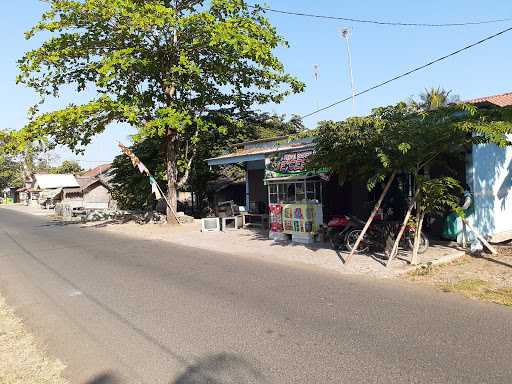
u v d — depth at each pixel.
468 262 9.63
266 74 21.09
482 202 11.66
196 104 22.41
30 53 20.14
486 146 11.79
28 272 10.86
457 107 8.41
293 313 6.47
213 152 26.11
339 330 5.66
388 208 13.05
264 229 18.03
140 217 26.72
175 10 20.31
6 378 4.66
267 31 19.81
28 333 6.16
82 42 20.00
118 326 6.27
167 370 4.71
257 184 20.69
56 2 19.36
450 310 6.36
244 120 26.58
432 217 12.33
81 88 22.31
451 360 4.61
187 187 27.88
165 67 21.08
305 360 4.77
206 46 19.72
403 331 5.53
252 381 4.34
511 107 8.84
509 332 5.38
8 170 89.50
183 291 8.13
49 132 19.94
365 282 8.37
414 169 9.33
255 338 5.51
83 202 45.06
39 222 29.95
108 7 17.97
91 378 4.61
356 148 9.68
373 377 4.28
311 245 12.90
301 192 14.43
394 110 9.05
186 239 16.55
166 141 22.22
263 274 9.45
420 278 8.48
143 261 11.82
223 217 18.88
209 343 5.41
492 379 4.16
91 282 9.34
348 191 14.52
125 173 29.09
